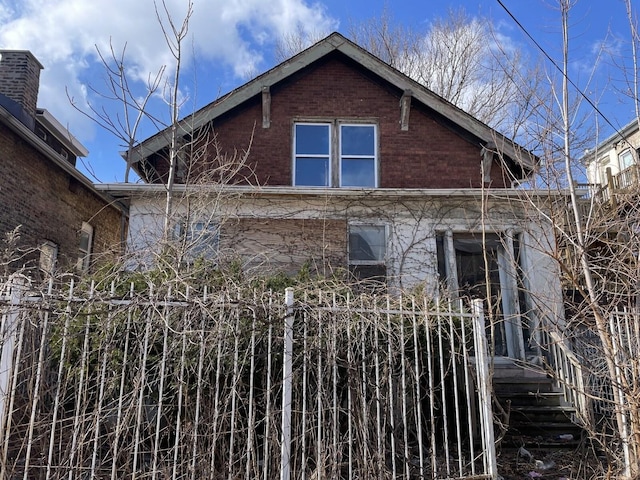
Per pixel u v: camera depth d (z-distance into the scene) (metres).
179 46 7.91
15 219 9.96
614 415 5.84
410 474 4.65
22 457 4.03
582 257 5.12
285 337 4.28
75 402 4.15
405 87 11.32
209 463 4.02
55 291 4.27
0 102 11.23
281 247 9.59
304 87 11.57
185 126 10.30
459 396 5.90
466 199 9.80
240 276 5.81
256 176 10.66
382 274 9.73
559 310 7.36
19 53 11.95
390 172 11.13
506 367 8.87
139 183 9.10
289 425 4.11
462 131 11.41
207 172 9.13
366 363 4.61
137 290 5.08
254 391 4.46
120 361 4.25
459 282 9.67
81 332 4.36
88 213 13.56
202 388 4.25
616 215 5.50
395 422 4.70
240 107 11.30
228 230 9.43
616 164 13.73
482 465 5.55
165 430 4.15
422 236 9.74
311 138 11.42
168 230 7.20
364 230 9.96
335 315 4.50
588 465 5.82
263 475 4.07
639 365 4.77
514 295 9.33
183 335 4.11
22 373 4.04
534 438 6.95
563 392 7.73
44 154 10.72
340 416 4.60
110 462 4.07
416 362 4.61
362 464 4.30
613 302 5.06
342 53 11.66
